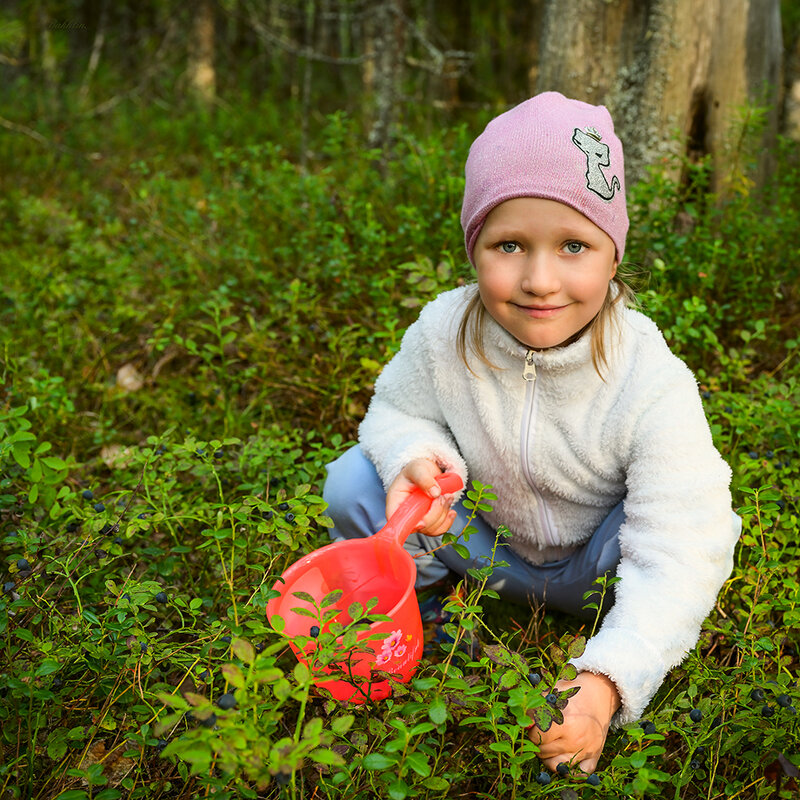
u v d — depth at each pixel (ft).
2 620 6.04
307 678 4.37
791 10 29.17
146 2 38.93
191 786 5.79
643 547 6.20
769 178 14.71
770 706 5.73
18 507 7.86
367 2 28.76
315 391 10.67
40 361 11.86
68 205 19.26
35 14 26.58
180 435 10.30
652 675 5.74
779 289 12.03
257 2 33.30
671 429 6.29
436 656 7.22
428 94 30.94
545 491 7.04
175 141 26.84
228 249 13.96
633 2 13.30
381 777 5.09
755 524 7.64
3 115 26.73
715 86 13.52
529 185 5.87
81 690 6.20
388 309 10.56
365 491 7.39
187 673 5.90
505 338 6.54
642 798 5.60
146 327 12.84
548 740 5.42
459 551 6.40
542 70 14.24
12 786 5.51
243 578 7.13
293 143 26.22
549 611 7.80
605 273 6.17
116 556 7.03
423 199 13.82
